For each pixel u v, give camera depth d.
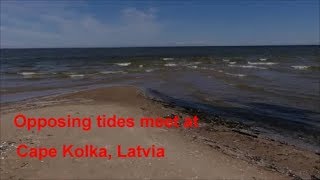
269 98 17.81
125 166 8.27
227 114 14.62
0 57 75.56
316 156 9.62
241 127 12.54
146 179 7.62
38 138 10.39
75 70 35.91
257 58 53.91
